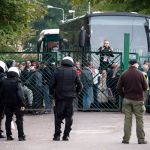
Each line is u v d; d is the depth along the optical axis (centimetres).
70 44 6469
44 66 5316
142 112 3594
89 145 3528
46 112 5353
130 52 5778
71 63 3700
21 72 5284
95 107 5475
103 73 5438
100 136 3959
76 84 3684
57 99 3659
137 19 5941
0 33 5822
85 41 5806
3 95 3678
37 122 4741
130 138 3809
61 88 3647
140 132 3591
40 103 5334
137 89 3562
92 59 5441
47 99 5331
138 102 3566
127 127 3600
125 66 5394
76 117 5028
